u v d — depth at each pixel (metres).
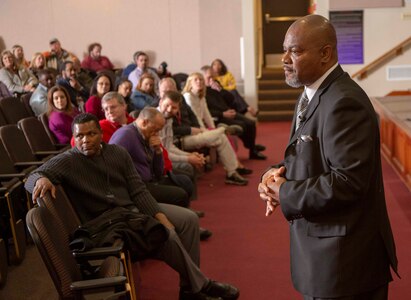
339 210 1.84
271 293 3.37
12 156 4.21
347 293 1.84
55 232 2.30
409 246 3.99
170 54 10.10
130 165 3.16
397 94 8.23
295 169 1.91
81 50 10.13
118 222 2.79
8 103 5.49
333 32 1.86
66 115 5.38
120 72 9.40
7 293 3.39
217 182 5.99
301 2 11.66
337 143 1.77
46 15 10.05
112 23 10.06
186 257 3.05
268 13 11.75
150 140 3.85
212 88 7.15
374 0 8.97
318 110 1.86
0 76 7.68
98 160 3.03
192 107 6.02
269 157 7.21
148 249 2.80
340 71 1.88
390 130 6.05
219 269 3.76
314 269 1.88
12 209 3.60
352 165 1.75
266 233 4.42
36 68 8.47
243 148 7.80
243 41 9.60
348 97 1.79
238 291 3.24
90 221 2.75
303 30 1.84
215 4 9.91
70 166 2.93
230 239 4.31
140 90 6.23
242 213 4.93
